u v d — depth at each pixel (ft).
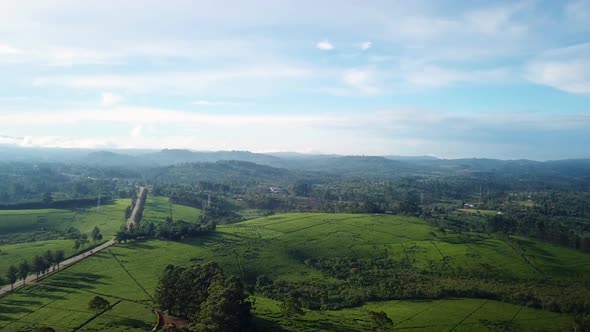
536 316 426.51
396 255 617.62
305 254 608.60
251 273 526.57
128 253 545.85
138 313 366.43
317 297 460.96
